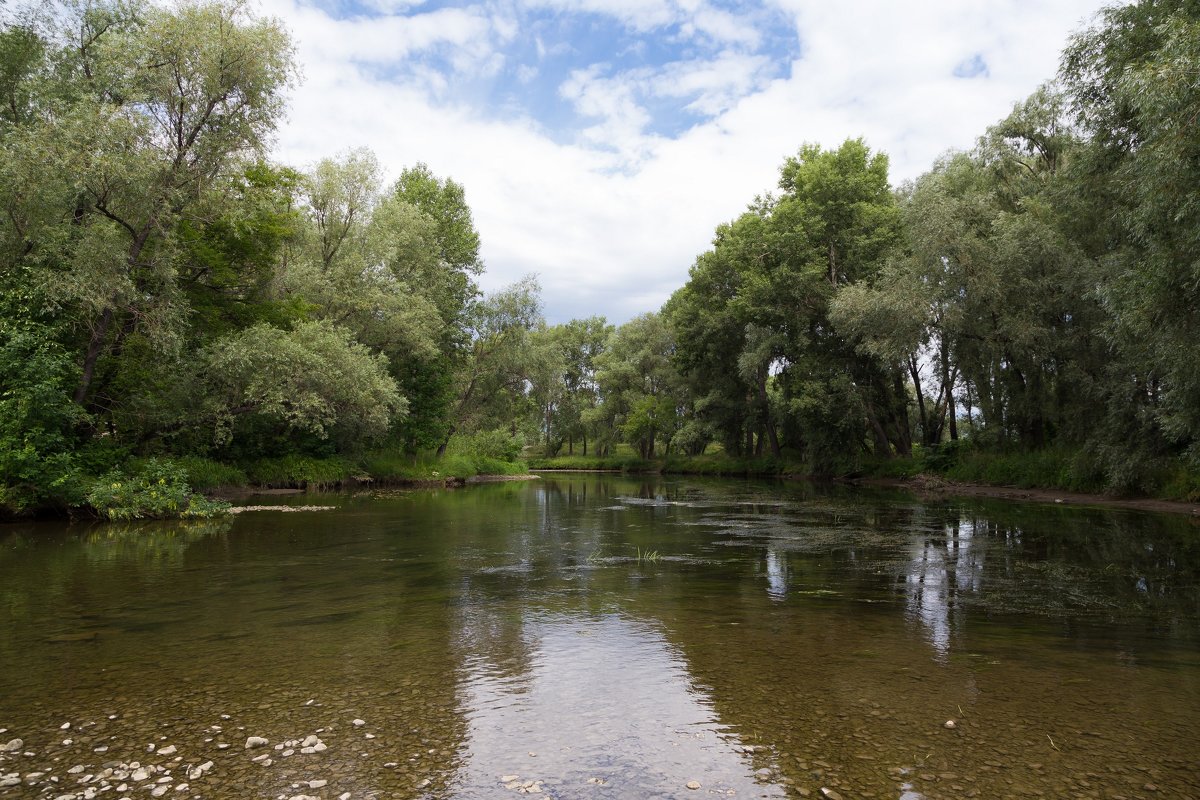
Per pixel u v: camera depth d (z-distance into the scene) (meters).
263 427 26.83
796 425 44.91
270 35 18.02
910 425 43.69
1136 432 19.86
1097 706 4.61
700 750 3.97
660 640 6.28
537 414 64.06
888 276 27.58
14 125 16.98
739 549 12.15
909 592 8.44
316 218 30.86
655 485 37.03
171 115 17.66
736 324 42.53
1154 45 14.23
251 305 24.03
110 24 19.05
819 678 5.21
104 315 16.61
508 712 4.57
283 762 3.83
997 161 25.88
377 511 19.48
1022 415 26.34
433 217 41.47
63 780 3.63
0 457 14.31
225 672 5.40
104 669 5.48
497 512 19.52
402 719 4.46
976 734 4.16
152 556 11.19
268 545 12.52
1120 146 16.00
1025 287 22.92
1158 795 3.41
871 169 37.25
